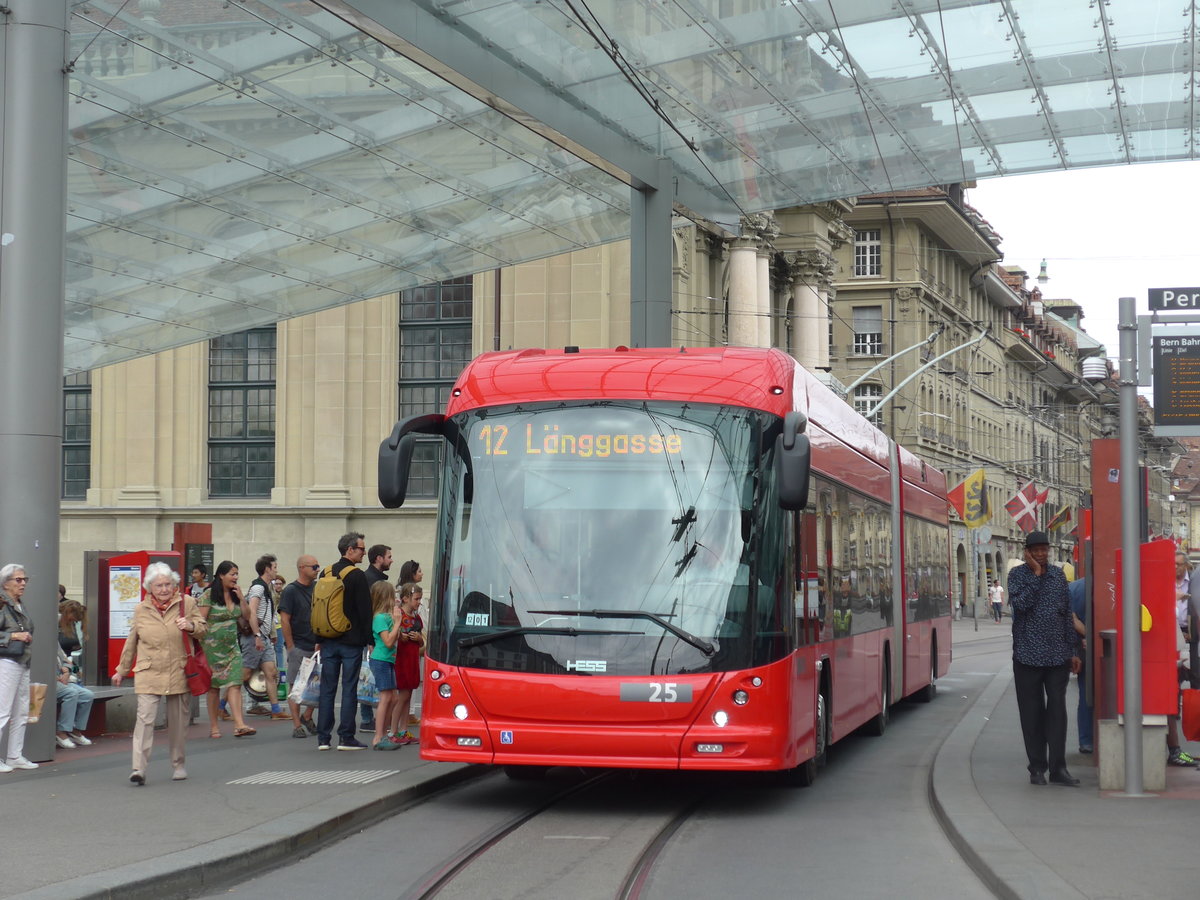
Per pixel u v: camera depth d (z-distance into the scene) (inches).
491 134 748.6
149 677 471.2
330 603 573.9
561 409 446.6
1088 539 551.2
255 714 763.4
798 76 721.6
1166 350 454.0
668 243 797.2
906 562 784.3
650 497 435.2
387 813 443.8
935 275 2962.6
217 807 417.7
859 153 825.5
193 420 1582.2
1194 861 336.2
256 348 1593.3
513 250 931.3
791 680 437.4
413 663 594.2
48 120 535.8
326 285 941.2
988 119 784.9
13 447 525.3
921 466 884.6
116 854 339.0
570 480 438.9
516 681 425.4
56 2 539.5
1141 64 716.0
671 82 713.6
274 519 1544.0
